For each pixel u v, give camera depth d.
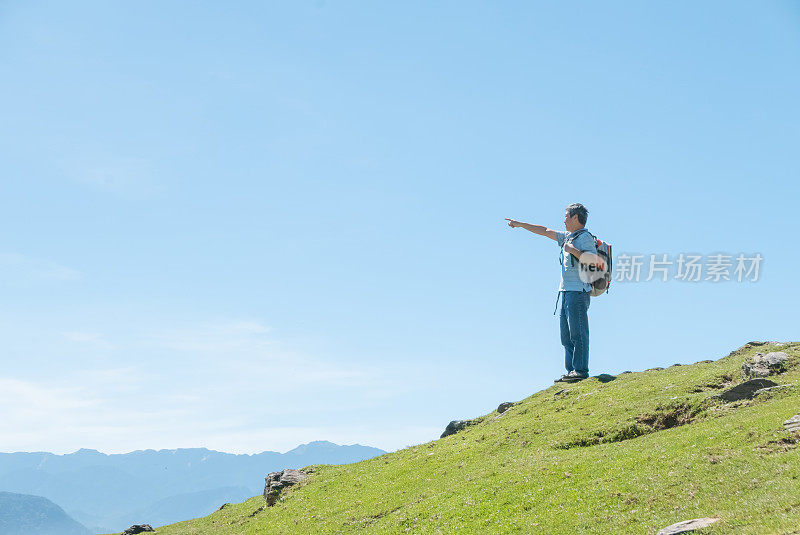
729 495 21.03
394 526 29.56
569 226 48.47
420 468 39.44
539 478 28.80
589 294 48.69
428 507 30.38
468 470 35.19
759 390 31.94
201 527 45.03
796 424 24.64
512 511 26.12
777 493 19.78
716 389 35.72
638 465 26.52
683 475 23.73
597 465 28.20
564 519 23.52
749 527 18.12
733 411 30.91
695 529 19.17
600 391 42.25
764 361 36.25
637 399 37.56
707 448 25.62
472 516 27.09
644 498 23.05
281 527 36.03
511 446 37.47
